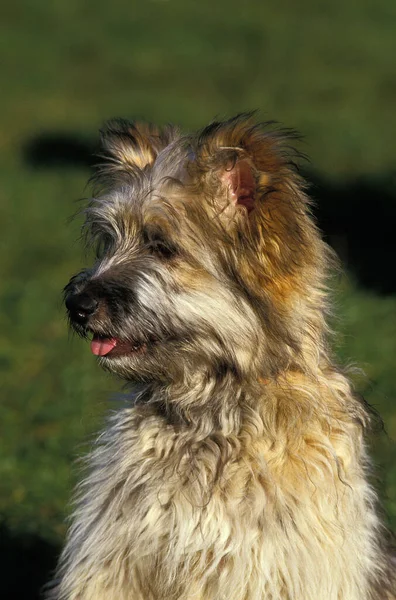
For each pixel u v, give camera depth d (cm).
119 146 948
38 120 4353
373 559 888
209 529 827
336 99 4731
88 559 871
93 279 870
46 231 2647
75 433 1414
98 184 976
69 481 1234
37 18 6562
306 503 828
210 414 858
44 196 3081
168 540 837
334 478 836
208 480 834
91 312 856
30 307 2034
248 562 821
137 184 893
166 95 4809
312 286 871
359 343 1683
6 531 1180
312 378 858
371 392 1437
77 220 2677
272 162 839
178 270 852
